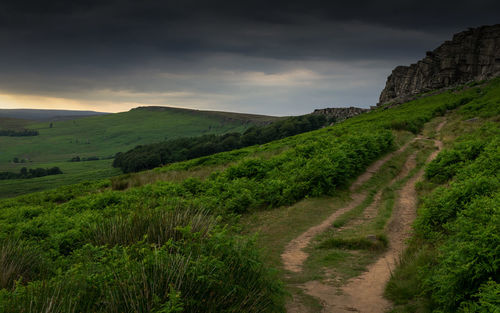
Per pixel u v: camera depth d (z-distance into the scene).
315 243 9.18
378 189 14.85
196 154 123.38
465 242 5.09
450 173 13.47
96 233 8.17
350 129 34.09
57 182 143.38
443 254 5.68
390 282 6.02
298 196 13.66
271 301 5.02
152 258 4.52
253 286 4.87
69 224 11.84
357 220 10.97
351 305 5.51
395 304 5.39
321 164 14.84
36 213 16.69
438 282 5.00
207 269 4.46
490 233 4.76
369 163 18.38
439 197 9.09
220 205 12.88
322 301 5.68
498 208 5.66
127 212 11.73
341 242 8.74
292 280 6.76
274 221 11.41
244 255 5.41
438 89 84.88
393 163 18.73
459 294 4.54
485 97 46.38
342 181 14.53
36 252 7.57
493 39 78.19
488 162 11.33
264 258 7.98
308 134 43.62
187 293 4.06
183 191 16.27
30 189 133.38
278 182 14.27
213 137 152.75
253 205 13.02
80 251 7.27
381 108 77.25
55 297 3.83
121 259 4.92
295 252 8.62
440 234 7.67
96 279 4.41
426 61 98.12
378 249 8.25
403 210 11.38
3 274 6.00
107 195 16.66
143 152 146.38
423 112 41.47
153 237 6.98
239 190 14.37
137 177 26.53
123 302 3.88
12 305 3.78
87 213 13.72
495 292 3.95
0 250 6.88
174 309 3.55
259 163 18.50
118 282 4.11
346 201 13.16
